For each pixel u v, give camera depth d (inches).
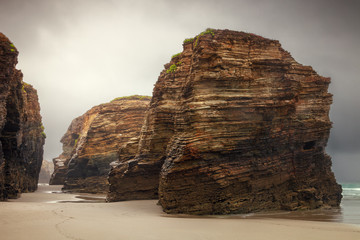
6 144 1557.6
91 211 970.7
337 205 1254.9
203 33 1122.7
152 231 646.5
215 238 601.6
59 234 574.6
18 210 888.3
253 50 1103.6
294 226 745.6
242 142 1023.0
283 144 1117.7
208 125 1005.8
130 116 2469.2
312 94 1192.2
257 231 676.7
